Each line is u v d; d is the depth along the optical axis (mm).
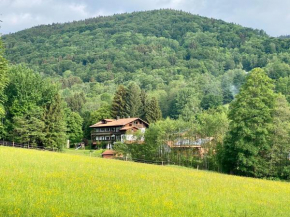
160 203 24031
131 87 143625
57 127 91938
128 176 36781
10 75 91062
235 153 64375
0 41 54844
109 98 180375
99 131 122625
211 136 79125
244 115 62844
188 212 22188
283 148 62156
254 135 61125
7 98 88750
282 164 63281
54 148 90062
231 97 188875
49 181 29234
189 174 45312
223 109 123938
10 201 21156
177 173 45219
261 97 62656
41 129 89250
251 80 63781
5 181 27172
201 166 79875
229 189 33750
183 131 84375
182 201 25594
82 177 32688
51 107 92688
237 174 66875
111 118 131875
